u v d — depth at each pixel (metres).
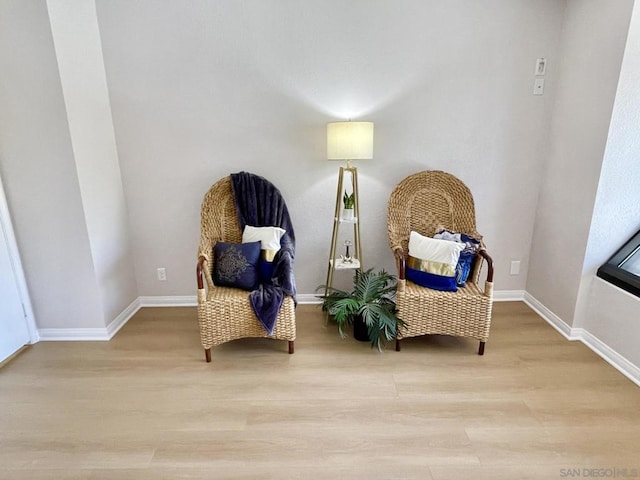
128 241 2.87
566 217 2.53
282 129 2.71
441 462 1.56
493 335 2.55
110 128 2.62
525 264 3.03
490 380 2.08
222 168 2.79
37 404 1.93
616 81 2.08
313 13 2.50
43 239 2.36
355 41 2.56
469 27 2.53
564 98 2.54
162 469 1.54
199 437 1.71
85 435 1.72
